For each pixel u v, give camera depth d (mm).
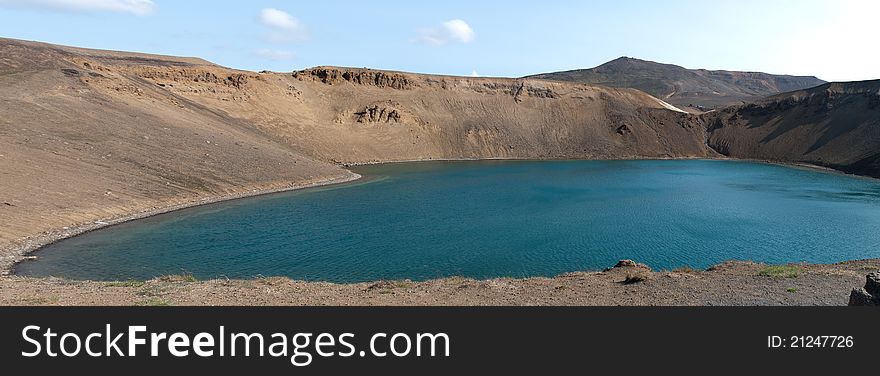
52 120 58156
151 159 58062
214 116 91000
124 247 35562
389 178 82562
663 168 105562
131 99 76438
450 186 72375
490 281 19938
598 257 34156
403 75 149750
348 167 100438
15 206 38000
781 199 61406
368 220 46688
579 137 144000
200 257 33469
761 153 132250
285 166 73250
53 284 19516
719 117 152250
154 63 125312
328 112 126562
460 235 40688
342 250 35719
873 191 69125
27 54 84562
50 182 44125
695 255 34812
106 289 18031
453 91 152500
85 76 75062
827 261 33250
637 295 16719
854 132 117500
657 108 160625
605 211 52281
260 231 41500
